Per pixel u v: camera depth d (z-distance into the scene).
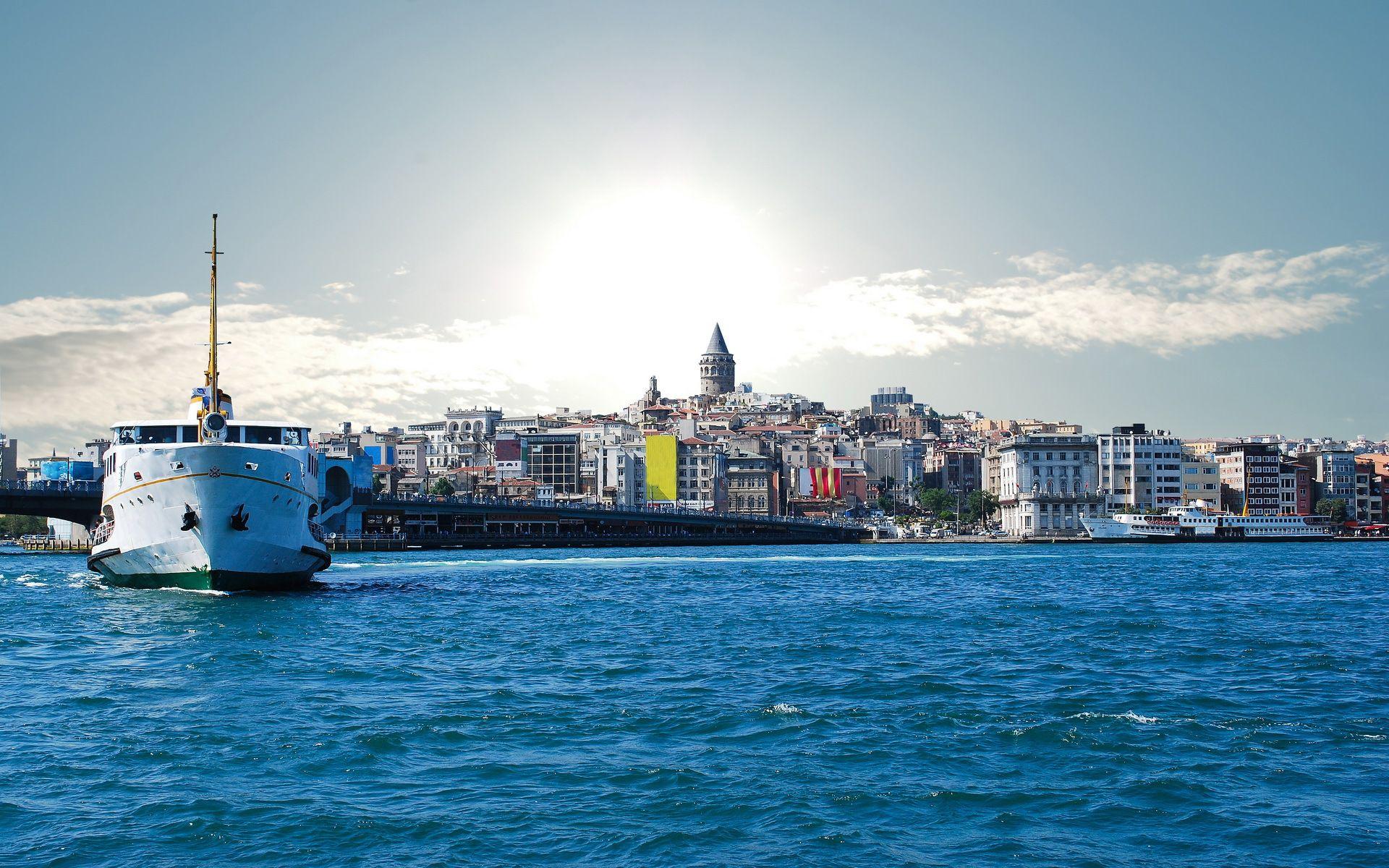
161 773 41.03
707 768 41.81
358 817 36.66
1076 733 46.59
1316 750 44.34
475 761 42.66
